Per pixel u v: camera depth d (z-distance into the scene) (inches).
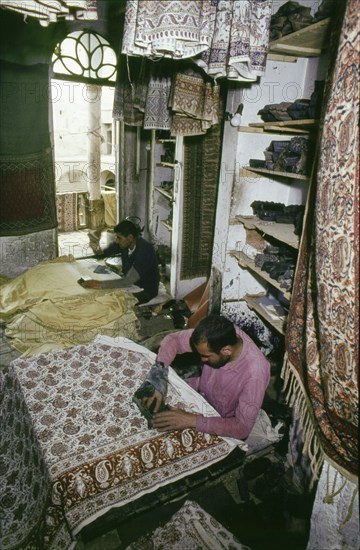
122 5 175.8
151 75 127.7
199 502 85.4
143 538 70.9
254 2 72.1
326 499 61.5
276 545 76.3
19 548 60.8
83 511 56.9
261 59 75.7
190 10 56.6
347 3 46.7
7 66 158.2
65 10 62.5
